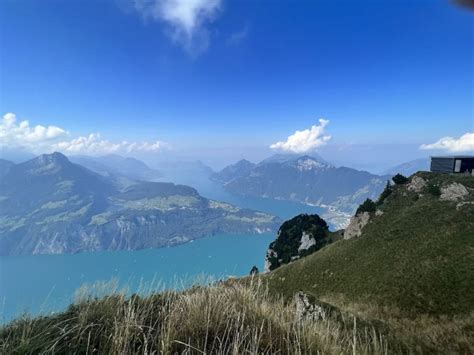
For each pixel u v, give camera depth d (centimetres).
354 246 6231
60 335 400
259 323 498
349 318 892
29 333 395
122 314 468
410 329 1076
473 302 2842
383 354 572
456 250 4156
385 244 5584
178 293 579
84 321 416
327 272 5728
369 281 4412
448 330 1088
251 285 630
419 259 4384
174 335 411
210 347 424
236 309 530
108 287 516
